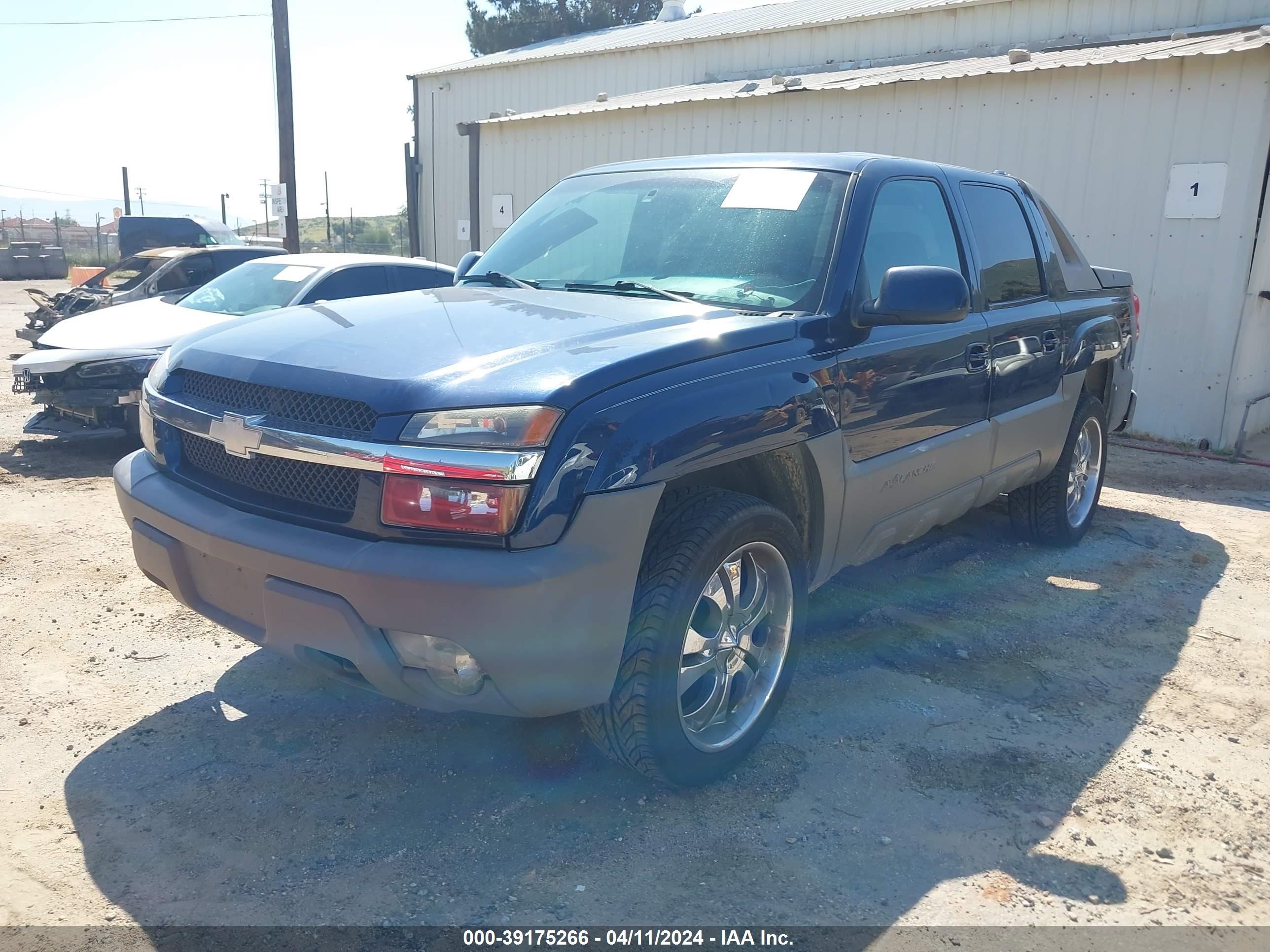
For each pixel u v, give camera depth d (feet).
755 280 11.09
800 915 8.04
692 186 12.68
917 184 12.95
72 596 14.33
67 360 21.88
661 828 9.15
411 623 7.76
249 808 9.32
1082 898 8.38
